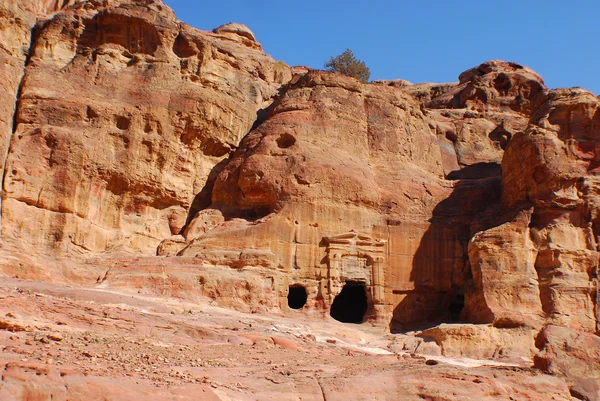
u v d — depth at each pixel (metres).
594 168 34.88
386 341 29.45
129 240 35.16
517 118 51.72
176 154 37.81
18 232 31.95
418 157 41.53
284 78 49.84
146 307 26.30
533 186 34.59
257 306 30.88
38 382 12.81
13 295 21.72
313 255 33.97
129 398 13.23
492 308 31.00
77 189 33.81
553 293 31.59
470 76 59.81
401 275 35.38
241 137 41.06
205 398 14.10
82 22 39.50
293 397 15.86
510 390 17.97
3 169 32.84
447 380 17.78
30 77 36.31
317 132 37.66
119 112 36.47
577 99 36.09
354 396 16.41
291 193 34.75
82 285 30.02
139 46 39.47
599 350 19.88
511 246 32.50
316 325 29.81
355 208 35.66
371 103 40.53
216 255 32.09
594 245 33.34
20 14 38.44
